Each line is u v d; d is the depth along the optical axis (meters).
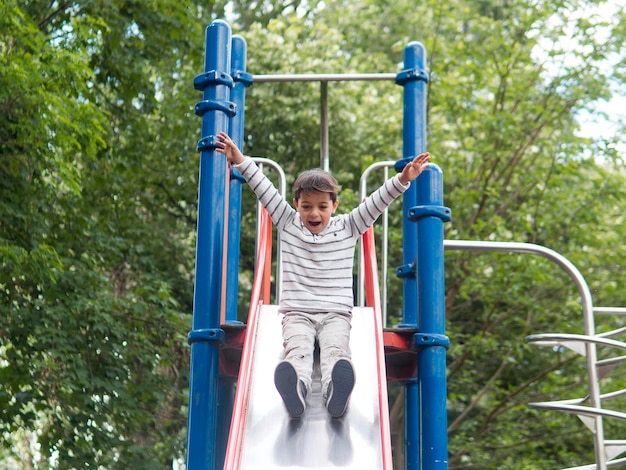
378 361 4.21
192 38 10.52
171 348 11.21
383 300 5.94
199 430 4.36
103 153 10.66
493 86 12.81
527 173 12.73
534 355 12.96
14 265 8.19
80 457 9.38
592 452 12.20
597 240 12.39
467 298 12.15
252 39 13.38
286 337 4.20
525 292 12.23
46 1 10.15
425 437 4.44
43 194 9.55
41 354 9.27
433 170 4.73
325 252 4.39
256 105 13.14
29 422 9.24
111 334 9.81
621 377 12.14
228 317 5.33
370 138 13.36
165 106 11.95
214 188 4.70
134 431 10.23
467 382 12.95
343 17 15.88
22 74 7.52
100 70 10.71
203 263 4.60
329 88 13.12
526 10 12.79
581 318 12.40
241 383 4.00
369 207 4.39
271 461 3.74
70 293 9.66
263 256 5.16
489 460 12.23
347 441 3.84
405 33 14.32
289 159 13.60
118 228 11.63
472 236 12.36
